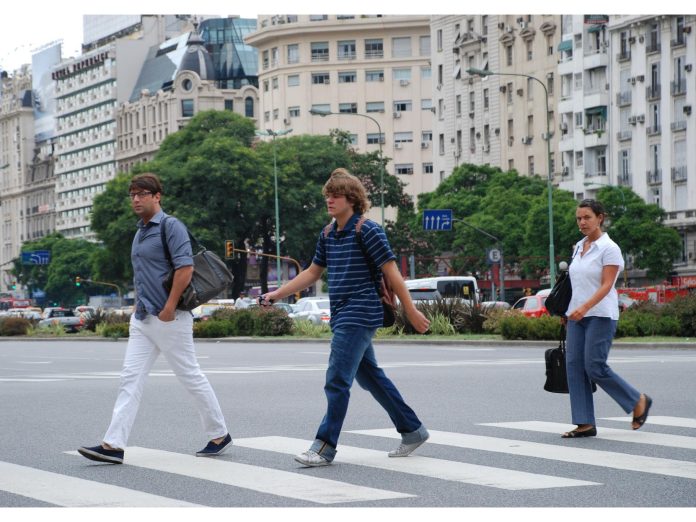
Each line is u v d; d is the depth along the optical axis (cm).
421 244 10844
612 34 10162
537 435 1277
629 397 1266
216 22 19200
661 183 9719
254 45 16250
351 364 1076
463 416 1490
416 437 1122
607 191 8812
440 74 12788
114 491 959
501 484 953
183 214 9756
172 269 1141
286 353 3759
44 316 11031
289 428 1405
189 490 956
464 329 4769
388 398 1112
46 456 1198
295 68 15662
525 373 2317
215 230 9838
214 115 10481
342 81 15512
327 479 998
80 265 17125
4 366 3266
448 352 3534
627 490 920
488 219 9206
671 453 1123
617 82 10144
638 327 4072
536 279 9269
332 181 1083
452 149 12556
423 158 15288
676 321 4041
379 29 15375
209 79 18775
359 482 980
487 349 3759
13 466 1122
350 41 15500
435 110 12850
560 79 10888
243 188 9781
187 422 1498
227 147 9862
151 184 1151
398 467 1055
